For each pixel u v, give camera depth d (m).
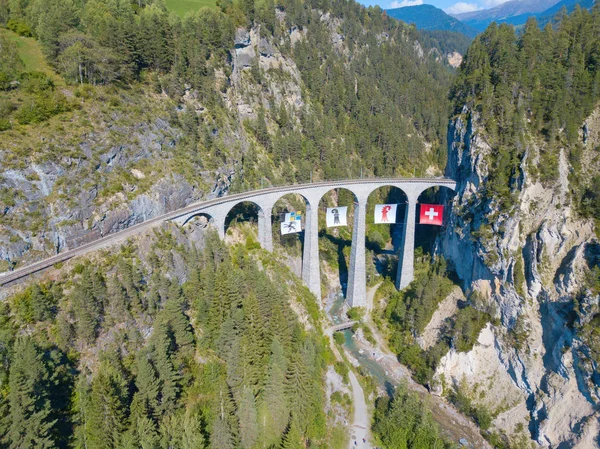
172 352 71.69
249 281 88.81
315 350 90.38
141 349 69.94
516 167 103.50
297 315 101.25
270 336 80.12
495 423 90.88
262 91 158.62
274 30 179.00
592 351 80.19
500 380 96.75
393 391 95.81
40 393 55.22
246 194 104.88
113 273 77.81
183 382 67.62
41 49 105.81
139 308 76.44
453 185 120.88
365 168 167.00
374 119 181.75
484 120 113.94
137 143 97.56
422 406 82.69
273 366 72.12
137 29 115.25
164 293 81.00
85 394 59.97
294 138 149.62
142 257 83.56
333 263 139.62
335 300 129.12
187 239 95.06
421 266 133.12
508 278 98.81
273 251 115.38
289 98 167.38
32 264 72.94
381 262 143.75
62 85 96.88
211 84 128.88
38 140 82.25
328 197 152.62
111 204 86.75
